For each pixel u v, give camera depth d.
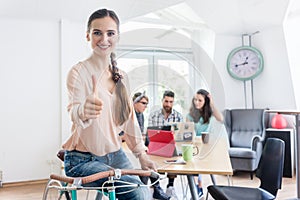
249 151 3.85
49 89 4.07
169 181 2.86
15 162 3.88
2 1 3.49
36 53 4.01
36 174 3.97
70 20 4.10
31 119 3.97
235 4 4.17
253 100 5.09
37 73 4.01
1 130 3.83
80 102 0.87
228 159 1.77
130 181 1.04
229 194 1.86
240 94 5.13
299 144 2.70
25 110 3.95
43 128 4.02
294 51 4.44
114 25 0.84
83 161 1.06
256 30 4.85
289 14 4.31
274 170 1.87
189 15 4.18
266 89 4.86
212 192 1.95
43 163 4.01
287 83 4.55
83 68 0.86
